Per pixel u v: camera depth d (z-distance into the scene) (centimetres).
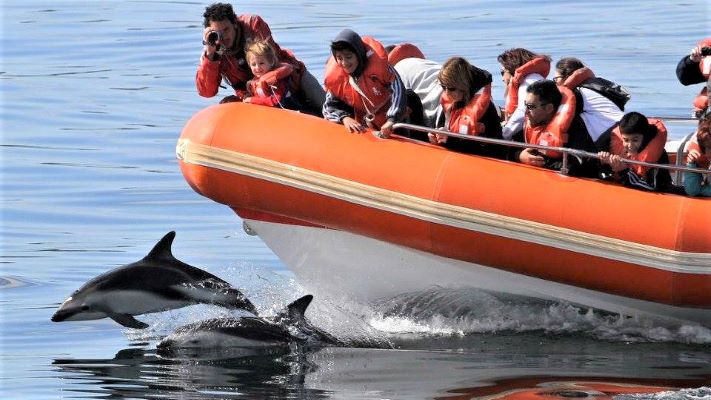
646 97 5247
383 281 3438
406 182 3216
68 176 4709
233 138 3372
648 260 3073
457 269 3316
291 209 3353
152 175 4719
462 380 2867
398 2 7838
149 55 6738
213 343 3125
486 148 3256
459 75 3161
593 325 3322
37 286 3631
